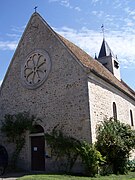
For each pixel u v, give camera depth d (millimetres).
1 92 18594
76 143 14000
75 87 14938
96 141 14219
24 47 18188
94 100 15008
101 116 15555
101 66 23047
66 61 15664
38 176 11688
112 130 14781
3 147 16047
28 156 16094
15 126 16688
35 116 16266
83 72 14836
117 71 28078
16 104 17469
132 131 15578
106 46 28812
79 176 12312
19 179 11062
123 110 20172
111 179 11734
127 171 15148
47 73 16297
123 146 14328
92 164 12953
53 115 15461
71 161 13969
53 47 16516
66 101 15109
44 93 16188
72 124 14562
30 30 18188
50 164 14906
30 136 16469
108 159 14398
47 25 17266
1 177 12734
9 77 18422
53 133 15062
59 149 14547
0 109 18281
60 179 11016
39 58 17062
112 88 18328
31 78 17188
